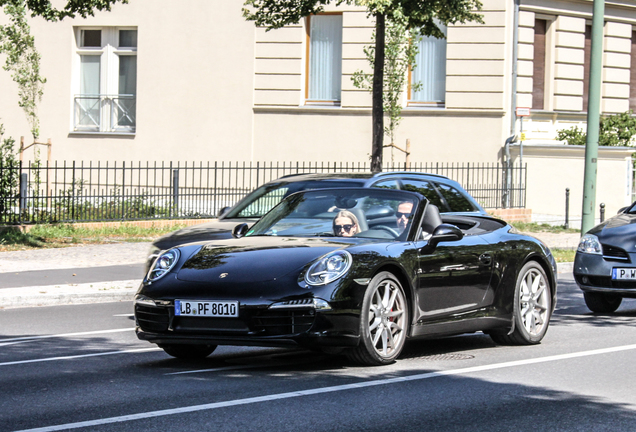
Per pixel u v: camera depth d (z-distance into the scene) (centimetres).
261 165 2938
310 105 2917
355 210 843
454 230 802
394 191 866
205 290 718
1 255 1741
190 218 2298
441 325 808
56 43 3130
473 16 1975
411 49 2720
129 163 3066
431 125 2839
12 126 3191
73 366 783
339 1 1980
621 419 584
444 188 1116
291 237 809
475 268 845
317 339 697
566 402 634
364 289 723
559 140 2892
